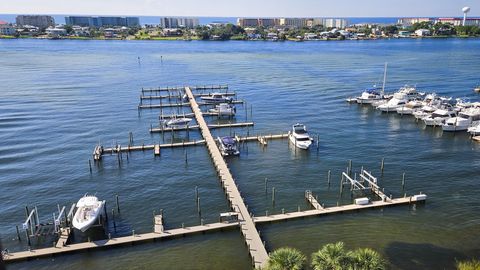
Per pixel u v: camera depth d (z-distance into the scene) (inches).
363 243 1748.3
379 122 3727.9
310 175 2497.5
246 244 1732.3
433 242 1750.7
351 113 4062.5
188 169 2635.3
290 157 2817.4
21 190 2313.0
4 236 1835.6
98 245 1706.4
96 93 5068.9
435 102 3981.3
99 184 2402.8
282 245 1738.4
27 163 2709.2
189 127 3553.2
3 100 4566.9
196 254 1690.5
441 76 6264.8
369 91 4635.8
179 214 2030.0
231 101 4574.3
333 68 7391.7
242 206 2031.3
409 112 3959.2
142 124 3725.4
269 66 7731.3
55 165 2684.5
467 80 5851.4
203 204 2134.6
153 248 1733.5
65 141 3181.6
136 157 2854.3
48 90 5191.9
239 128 3580.2
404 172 2524.6
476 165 2650.1
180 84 5767.7
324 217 1958.7
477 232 1828.2
